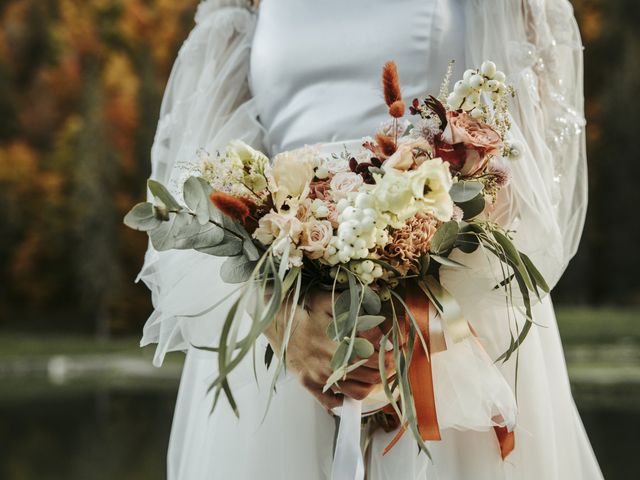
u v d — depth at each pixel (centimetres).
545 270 143
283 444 151
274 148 166
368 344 129
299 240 131
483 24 153
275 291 126
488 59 151
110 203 4022
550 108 151
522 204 143
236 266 135
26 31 4603
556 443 150
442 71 154
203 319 147
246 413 152
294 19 163
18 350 3488
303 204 133
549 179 146
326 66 158
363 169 137
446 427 140
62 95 4403
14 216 4128
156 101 4291
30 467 636
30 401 1449
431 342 137
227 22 175
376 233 131
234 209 126
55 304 4197
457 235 136
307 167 134
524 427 145
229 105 174
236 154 135
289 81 161
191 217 135
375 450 147
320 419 152
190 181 133
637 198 3912
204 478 154
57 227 4144
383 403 142
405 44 154
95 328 4122
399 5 156
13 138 4262
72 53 4581
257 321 123
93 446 756
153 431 879
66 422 1034
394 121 142
